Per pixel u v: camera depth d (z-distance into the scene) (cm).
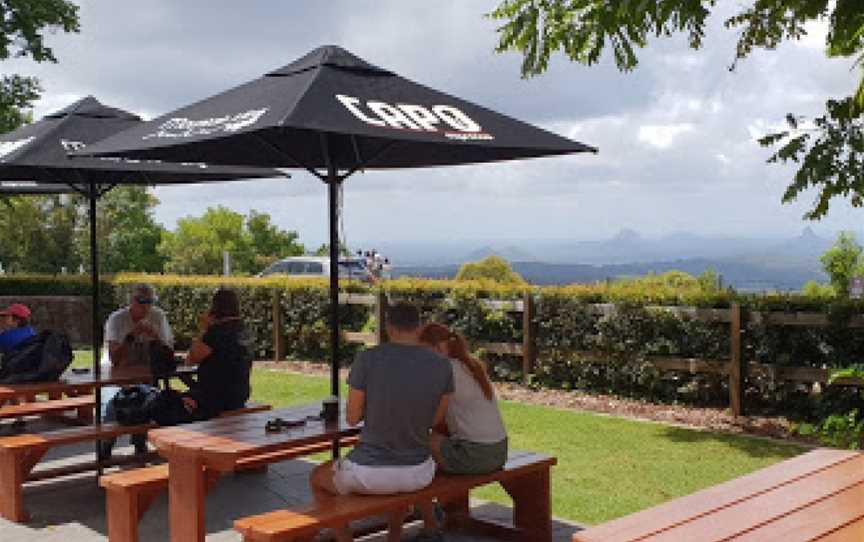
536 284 1205
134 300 877
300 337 1478
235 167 849
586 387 1116
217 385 705
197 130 542
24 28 1684
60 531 621
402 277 1409
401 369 491
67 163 709
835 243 1844
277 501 684
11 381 754
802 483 400
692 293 1016
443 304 1249
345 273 2505
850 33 571
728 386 994
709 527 334
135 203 3588
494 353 1208
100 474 746
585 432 902
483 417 528
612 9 593
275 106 520
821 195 698
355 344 1427
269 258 3822
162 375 754
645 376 1043
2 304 1836
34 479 695
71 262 3262
